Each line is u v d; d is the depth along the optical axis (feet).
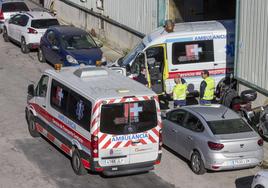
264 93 71.20
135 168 55.67
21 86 87.35
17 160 61.26
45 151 63.77
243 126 58.29
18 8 122.11
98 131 53.62
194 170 58.70
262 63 71.15
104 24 113.60
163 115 63.77
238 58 75.51
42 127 64.64
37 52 108.58
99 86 56.85
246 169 59.93
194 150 58.59
